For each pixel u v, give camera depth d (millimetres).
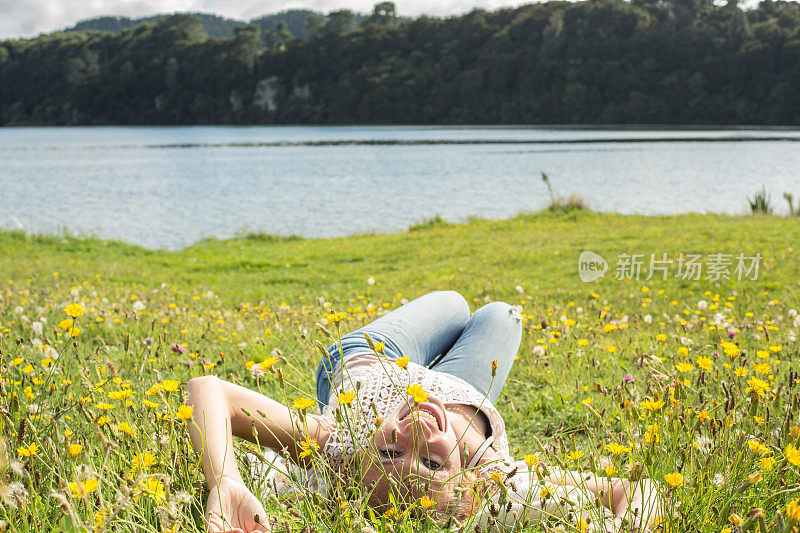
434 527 1783
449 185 39188
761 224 16531
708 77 125375
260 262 14938
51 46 173875
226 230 24609
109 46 173000
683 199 32125
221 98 158000
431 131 114125
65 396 2395
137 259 15773
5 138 107375
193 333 5078
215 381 1867
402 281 11883
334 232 23906
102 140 98250
